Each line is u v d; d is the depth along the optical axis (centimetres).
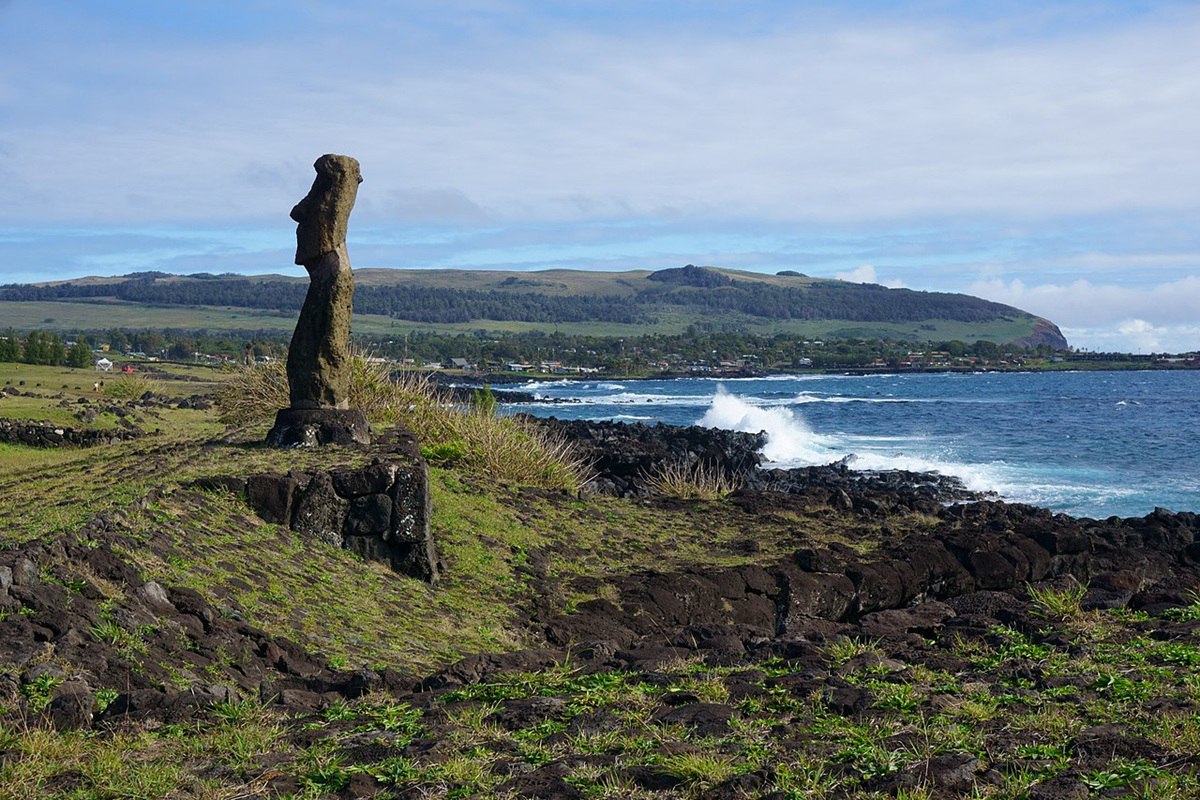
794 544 1528
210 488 1149
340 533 1171
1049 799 520
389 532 1176
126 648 740
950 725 636
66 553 843
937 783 543
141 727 629
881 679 749
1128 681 726
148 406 3522
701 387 12256
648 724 644
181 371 8288
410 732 640
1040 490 3158
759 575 1336
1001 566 1462
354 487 1175
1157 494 3080
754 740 612
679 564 1394
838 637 923
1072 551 1498
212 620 859
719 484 2158
